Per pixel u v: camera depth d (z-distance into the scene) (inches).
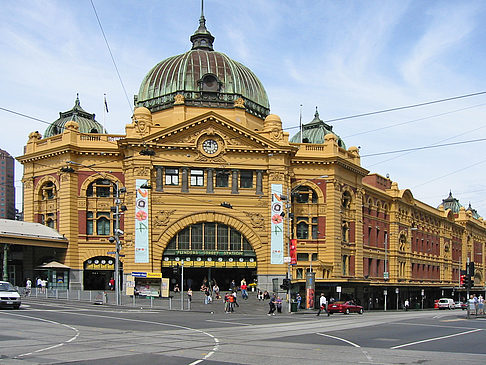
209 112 2856.8
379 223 3863.2
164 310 2119.8
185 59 3221.0
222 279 2997.0
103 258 2918.3
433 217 4943.4
